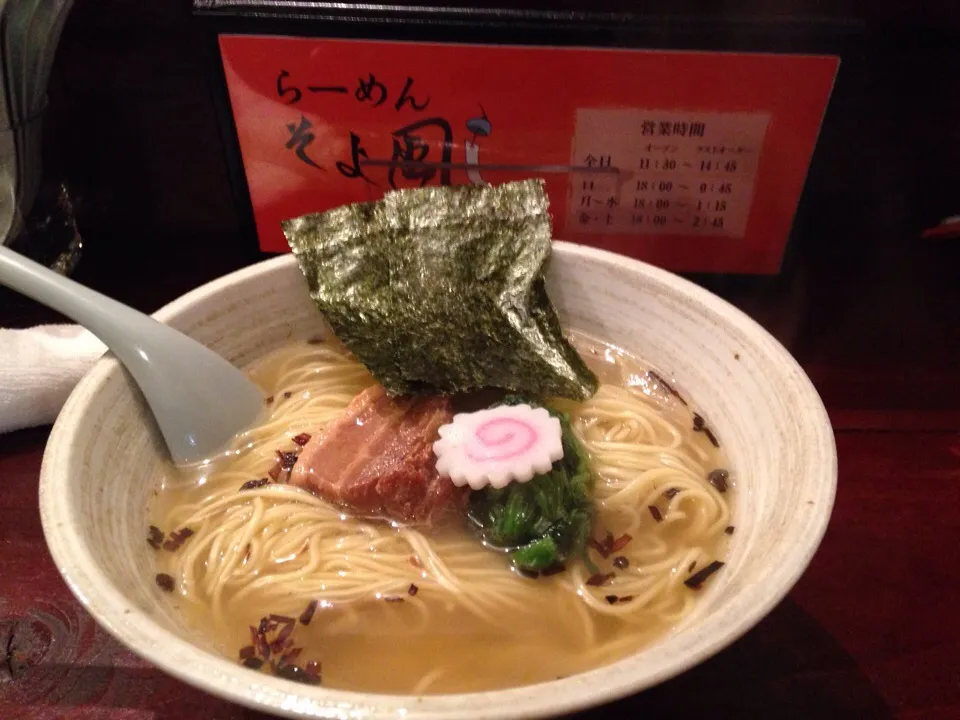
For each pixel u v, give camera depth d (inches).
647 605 8.4
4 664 8.5
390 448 9.5
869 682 8.4
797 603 9.1
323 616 8.5
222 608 8.5
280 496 9.5
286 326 11.0
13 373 10.4
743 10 9.9
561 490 9.0
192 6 10.1
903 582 9.3
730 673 8.4
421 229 10.4
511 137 11.0
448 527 9.3
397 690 7.8
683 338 10.0
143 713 8.2
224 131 11.2
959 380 11.6
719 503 9.1
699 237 11.9
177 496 9.6
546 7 10.1
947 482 10.3
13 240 12.0
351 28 10.1
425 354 10.0
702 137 10.8
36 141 11.5
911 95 11.1
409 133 11.0
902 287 13.0
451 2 10.0
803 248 12.5
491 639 8.3
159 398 9.2
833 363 11.8
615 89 10.4
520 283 10.3
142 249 13.5
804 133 10.7
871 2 10.1
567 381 9.7
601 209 11.7
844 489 10.3
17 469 10.6
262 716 8.1
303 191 11.8
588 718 8.0
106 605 6.3
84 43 11.3
